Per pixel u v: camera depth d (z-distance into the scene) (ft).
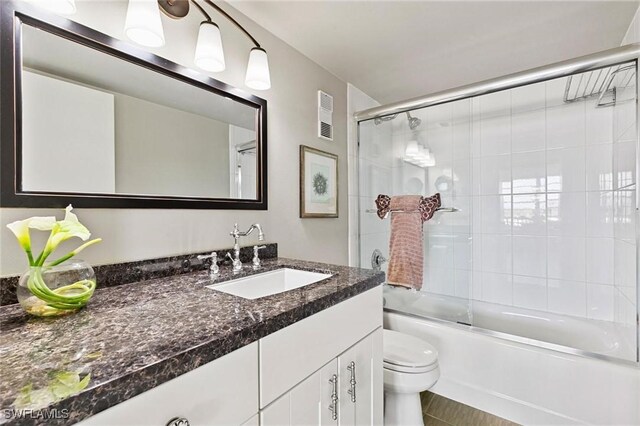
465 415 5.49
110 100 3.34
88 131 3.17
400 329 6.60
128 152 3.47
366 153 7.75
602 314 6.60
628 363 4.58
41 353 1.75
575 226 6.89
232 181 4.61
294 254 5.83
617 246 6.21
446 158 7.22
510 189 7.63
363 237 7.71
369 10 4.75
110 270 3.29
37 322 2.25
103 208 3.24
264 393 2.33
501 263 7.80
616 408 4.51
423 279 7.11
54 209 2.94
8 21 2.68
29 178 2.78
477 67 6.66
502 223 7.77
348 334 3.35
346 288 3.28
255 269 4.30
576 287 6.89
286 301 2.78
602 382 4.61
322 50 5.95
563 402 4.88
